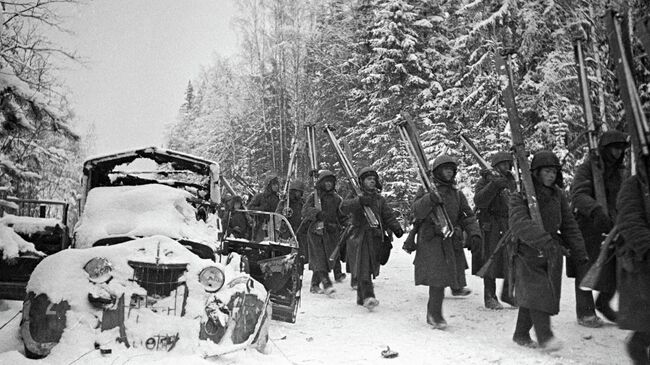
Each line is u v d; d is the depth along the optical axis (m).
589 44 11.38
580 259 5.09
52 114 8.05
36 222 6.55
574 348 4.92
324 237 8.66
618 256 3.69
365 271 7.19
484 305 7.07
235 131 40.84
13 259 5.76
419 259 6.16
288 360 4.78
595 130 5.73
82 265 4.45
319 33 33.78
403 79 23.41
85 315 4.23
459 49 18.56
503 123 16.72
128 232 5.68
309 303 7.75
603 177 5.51
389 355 4.95
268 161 34.66
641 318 3.49
